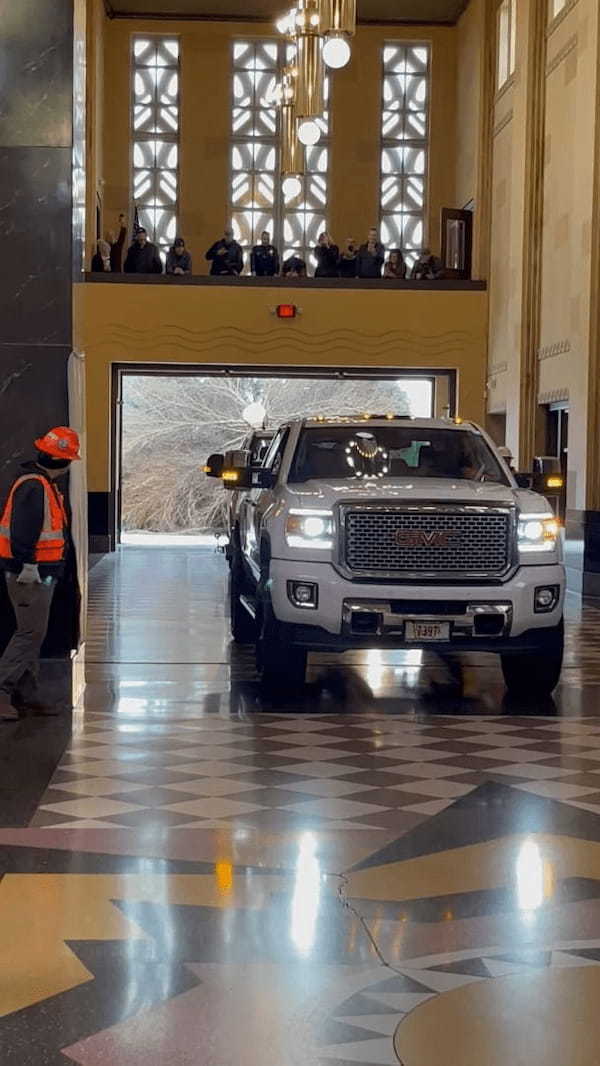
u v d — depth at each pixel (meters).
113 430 33.41
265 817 7.75
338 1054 4.47
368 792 8.41
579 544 24.52
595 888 6.42
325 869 6.71
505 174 31.36
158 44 37.09
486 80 33.03
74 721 10.95
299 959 5.42
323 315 32.41
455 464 13.21
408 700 12.25
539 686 12.61
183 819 7.68
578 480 24.72
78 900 6.18
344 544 11.88
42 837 7.27
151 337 32.31
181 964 5.34
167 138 37.12
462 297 32.66
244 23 36.94
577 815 7.84
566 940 5.68
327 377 33.09
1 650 12.01
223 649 15.60
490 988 5.10
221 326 32.31
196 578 26.06
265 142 37.31
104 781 8.66
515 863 6.84
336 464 13.17
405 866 6.78
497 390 31.53
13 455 12.09
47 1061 4.39
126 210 37.09
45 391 12.10
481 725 10.91
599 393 24.22
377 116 37.19
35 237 12.08
